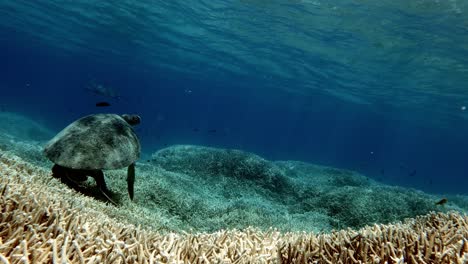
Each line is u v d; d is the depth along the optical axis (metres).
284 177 14.55
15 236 1.77
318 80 41.53
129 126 7.27
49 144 6.32
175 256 2.13
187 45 38.06
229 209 8.98
